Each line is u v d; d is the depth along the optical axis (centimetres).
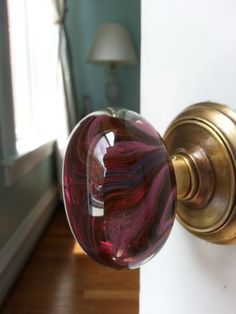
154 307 14
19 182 58
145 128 9
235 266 11
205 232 10
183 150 10
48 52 83
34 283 52
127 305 46
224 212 9
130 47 84
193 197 10
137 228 9
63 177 10
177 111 12
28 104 78
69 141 10
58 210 87
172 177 9
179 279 12
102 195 8
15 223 56
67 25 93
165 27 12
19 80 72
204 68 11
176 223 12
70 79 82
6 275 49
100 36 83
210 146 10
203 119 10
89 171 9
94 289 50
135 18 94
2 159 50
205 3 11
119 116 9
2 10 49
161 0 12
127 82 97
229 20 10
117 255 9
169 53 12
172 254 13
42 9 80
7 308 46
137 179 8
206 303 12
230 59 10
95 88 97
